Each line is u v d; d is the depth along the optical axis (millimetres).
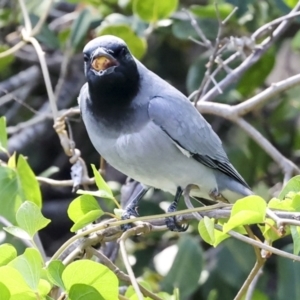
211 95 8844
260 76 10375
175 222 7457
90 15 10148
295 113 10609
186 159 7859
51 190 12375
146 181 7988
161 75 11812
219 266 9148
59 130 7957
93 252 6305
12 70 12547
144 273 9898
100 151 7891
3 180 7430
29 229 5785
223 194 8531
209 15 10094
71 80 11945
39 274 5273
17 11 11000
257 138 8523
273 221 5848
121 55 7555
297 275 8492
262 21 10445
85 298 5316
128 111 7617
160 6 9664
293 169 8336
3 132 7520
